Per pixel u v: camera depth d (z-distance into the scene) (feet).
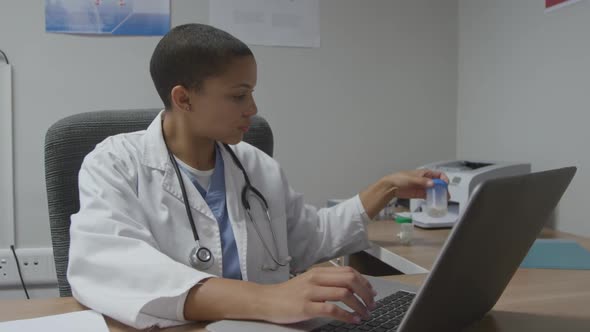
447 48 6.83
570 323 2.21
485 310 2.24
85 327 2.14
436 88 6.82
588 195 4.60
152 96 5.99
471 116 6.56
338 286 2.08
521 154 5.55
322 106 6.46
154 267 2.27
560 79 4.91
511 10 5.66
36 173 5.75
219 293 2.16
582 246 3.83
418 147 6.81
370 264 4.88
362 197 3.93
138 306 2.12
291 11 6.27
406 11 6.66
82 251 2.42
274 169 3.68
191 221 2.93
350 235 3.77
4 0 5.57
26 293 5.77
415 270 3.51
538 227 2.15
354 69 6.53
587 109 4.57
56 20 5.69
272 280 3.32
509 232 1.84
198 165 3.22
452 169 5.24
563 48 4.86
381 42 6.60
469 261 1.70
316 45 6.38
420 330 1.73
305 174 6.46
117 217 2.61
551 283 2.87
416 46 6.72
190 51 2.77
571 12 4.74
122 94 5.91
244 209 3.26
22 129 5.69
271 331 2.02
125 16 5.84
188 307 2.18
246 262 3.05
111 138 3.25
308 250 3.73
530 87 5.38
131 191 2.87
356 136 6.59
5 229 5.70
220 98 2.82
